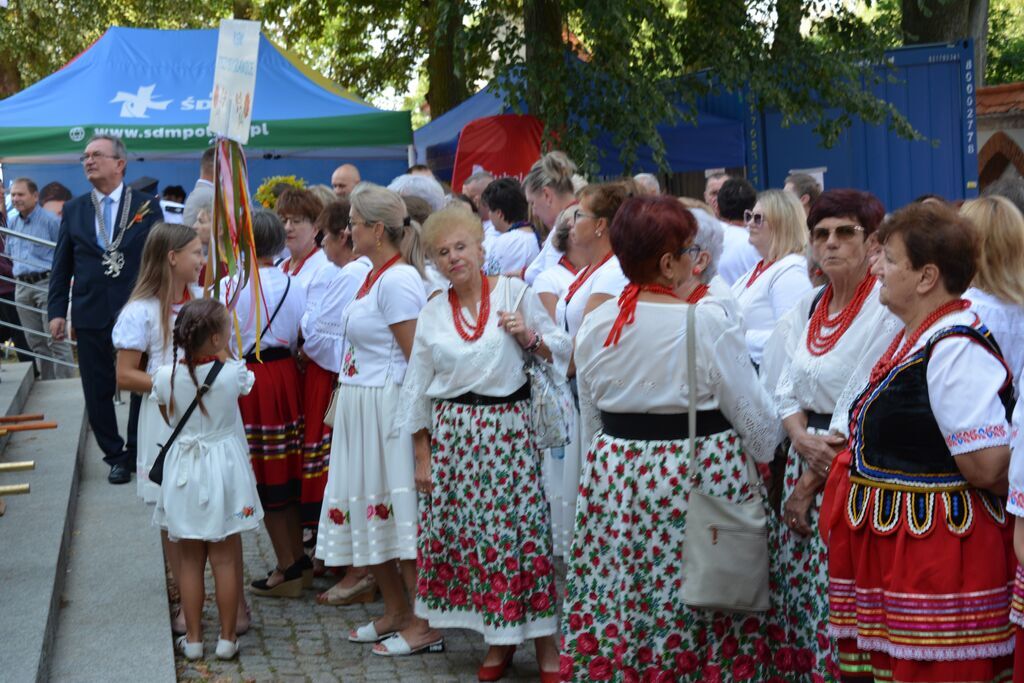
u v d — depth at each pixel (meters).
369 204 4.85
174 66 12.38
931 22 15.02
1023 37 24.47
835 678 3.46
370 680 4.56
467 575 4.41
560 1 10.81
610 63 10.94
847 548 3.15
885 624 3.06
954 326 2.95
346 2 18.73
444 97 16.80
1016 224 3.60
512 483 4.28
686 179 13.02
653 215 3.44
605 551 3.56
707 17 11.73
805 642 3.58
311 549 6.03
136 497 6.68
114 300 6.84
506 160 10.98
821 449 3.44
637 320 3.45
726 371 3.39
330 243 5.50
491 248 6.75
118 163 6.91
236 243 5.02
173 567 5.12
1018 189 4.26
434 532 4.45
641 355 3.44
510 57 11.02
